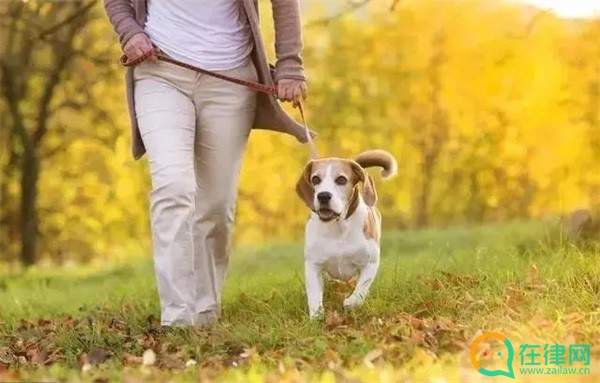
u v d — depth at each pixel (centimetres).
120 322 920
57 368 687
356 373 619
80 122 2998
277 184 3959
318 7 3375
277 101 865
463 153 3878
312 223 862
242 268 1697
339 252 852
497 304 816
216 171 850
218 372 653
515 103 3575
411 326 730
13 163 2958
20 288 1719
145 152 852
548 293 840
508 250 1210
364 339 708
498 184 3912
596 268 934
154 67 816
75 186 3459
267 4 2973
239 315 904
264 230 4334
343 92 3741
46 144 3152
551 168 3634
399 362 651
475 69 3581
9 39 2611
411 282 950
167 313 806
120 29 819
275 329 780
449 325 743
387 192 4128
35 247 2777
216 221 870
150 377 645
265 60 841
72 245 3969
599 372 611
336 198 827
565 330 700
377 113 3806
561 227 1273
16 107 2686
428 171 3916
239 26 837
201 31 819
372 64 3703
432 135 3816
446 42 3584
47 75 2742
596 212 1385
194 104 830
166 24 819
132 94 838
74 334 838
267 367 667
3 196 3347
